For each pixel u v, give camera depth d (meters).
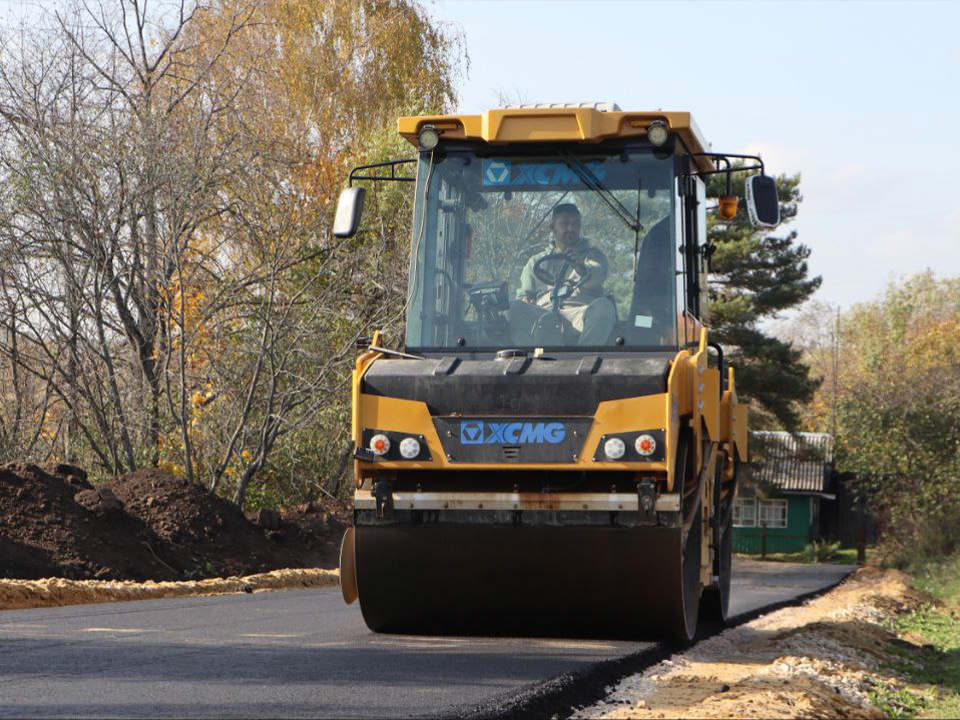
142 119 24.47
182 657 8.88
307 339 26.11
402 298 26.77
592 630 10.54
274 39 34.41
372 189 28.83
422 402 9.82
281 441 27.77
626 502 9.60
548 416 9.65
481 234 10.77
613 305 10.48
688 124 10.58
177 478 21.84
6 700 6.90
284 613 13.27
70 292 24.11
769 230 10.88
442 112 36.72
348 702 7.04
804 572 40.28
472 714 6.84
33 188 23.62
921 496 40.94
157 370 25.41
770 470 67.12
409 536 10.05
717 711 7.78
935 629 19.69
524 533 9.81
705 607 13.91
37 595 14.33
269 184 26.78
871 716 8.80
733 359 56.22
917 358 71.75
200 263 26.48
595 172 10.73
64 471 19.95
